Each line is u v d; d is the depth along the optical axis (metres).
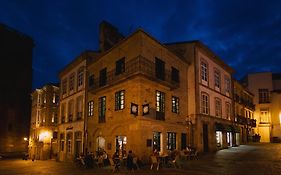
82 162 21.84
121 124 21.34
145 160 19.27
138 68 20.20
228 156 22.83
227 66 34.31
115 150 21.97
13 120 52.94
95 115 25.97
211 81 29.70
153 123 20.78
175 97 24.41
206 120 26.95
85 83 28.75
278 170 15.65
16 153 51.69
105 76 25.44
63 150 32.88
